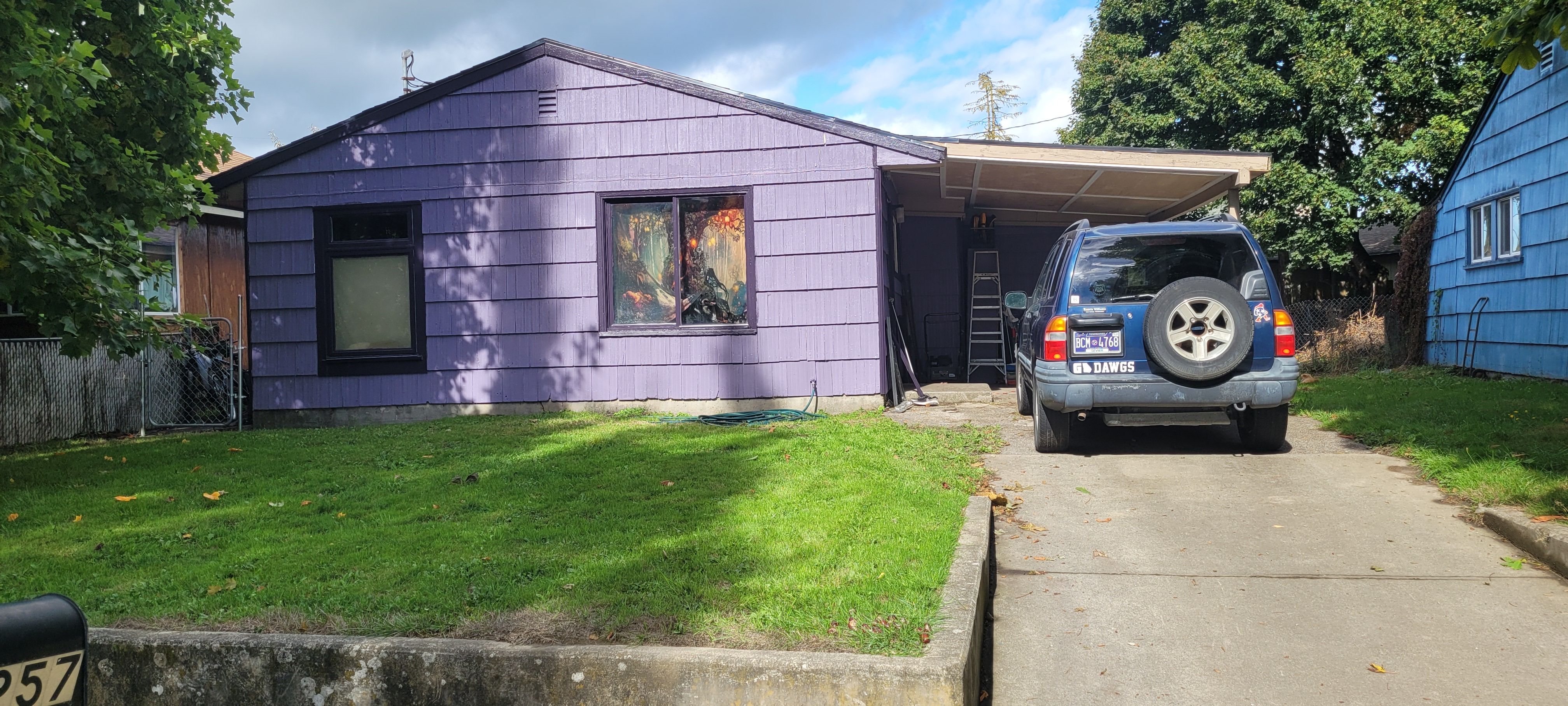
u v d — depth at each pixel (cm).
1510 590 438
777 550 443
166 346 817
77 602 405
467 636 351
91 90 792
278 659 345
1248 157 1029
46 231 665
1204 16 2206
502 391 1051
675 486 604
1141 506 592
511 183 1045
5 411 1001
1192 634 400
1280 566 476
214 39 866
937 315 1596
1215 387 679
